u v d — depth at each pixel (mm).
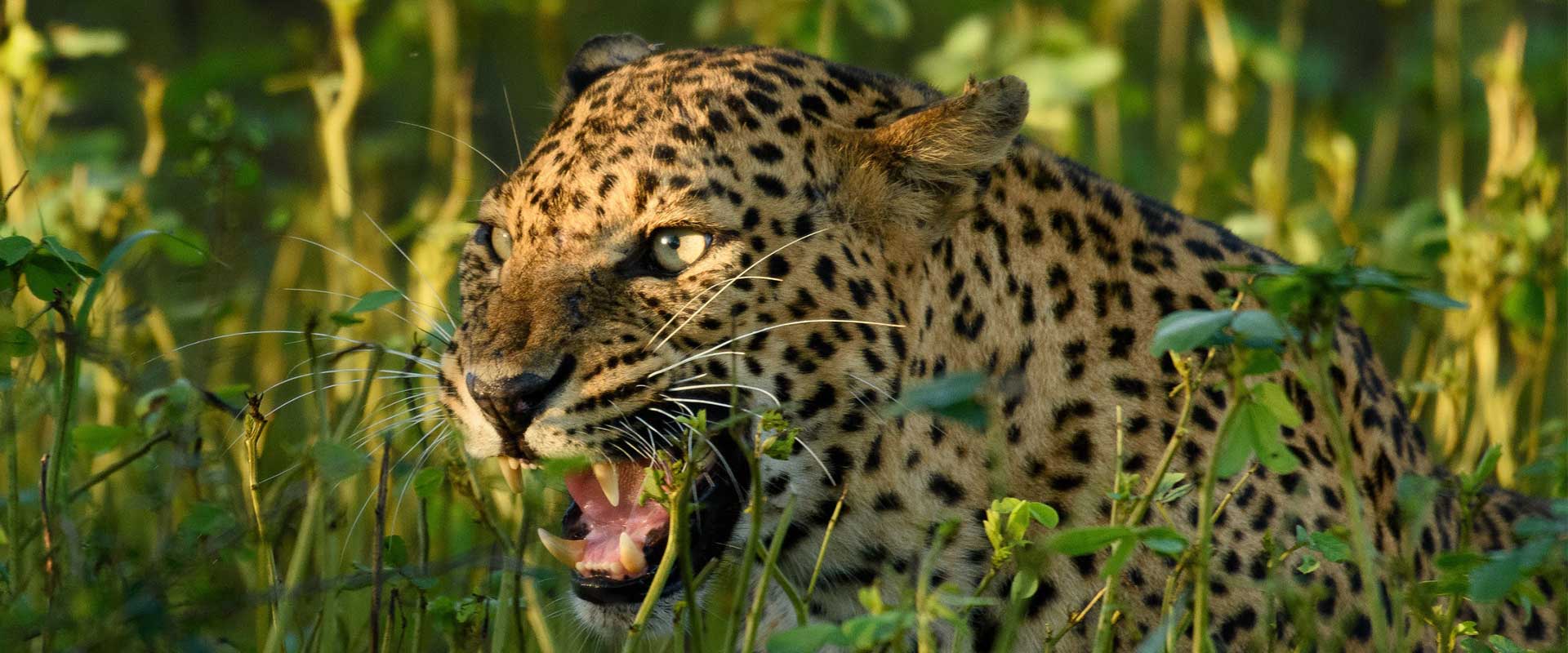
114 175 10906
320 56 15938
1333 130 16375
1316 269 5266
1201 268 7555
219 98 9555
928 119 7059
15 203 10938
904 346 7129
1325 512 7191
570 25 20562
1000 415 7156
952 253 7230
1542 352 10414
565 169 7035
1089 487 7148
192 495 8508
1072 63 13672
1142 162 15148
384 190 15883
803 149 7078
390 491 8375
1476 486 6336
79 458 8766
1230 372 5477
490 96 19047
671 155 6910
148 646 5875
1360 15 21891
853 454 7137
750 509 5812
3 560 7465
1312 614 6488
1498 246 10406
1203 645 5629
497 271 7516
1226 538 7023
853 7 13727
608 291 6961
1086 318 7297
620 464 7227
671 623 7125
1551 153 16688
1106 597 5777
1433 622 5836
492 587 7371
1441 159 16125
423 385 7797
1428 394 10523
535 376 6820
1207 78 19094
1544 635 8070
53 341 7160
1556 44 16641
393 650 7113
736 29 19500
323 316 9977
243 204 12328
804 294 6973
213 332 9828
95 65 18844
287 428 11320
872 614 5270
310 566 7812
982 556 7168
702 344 6969
